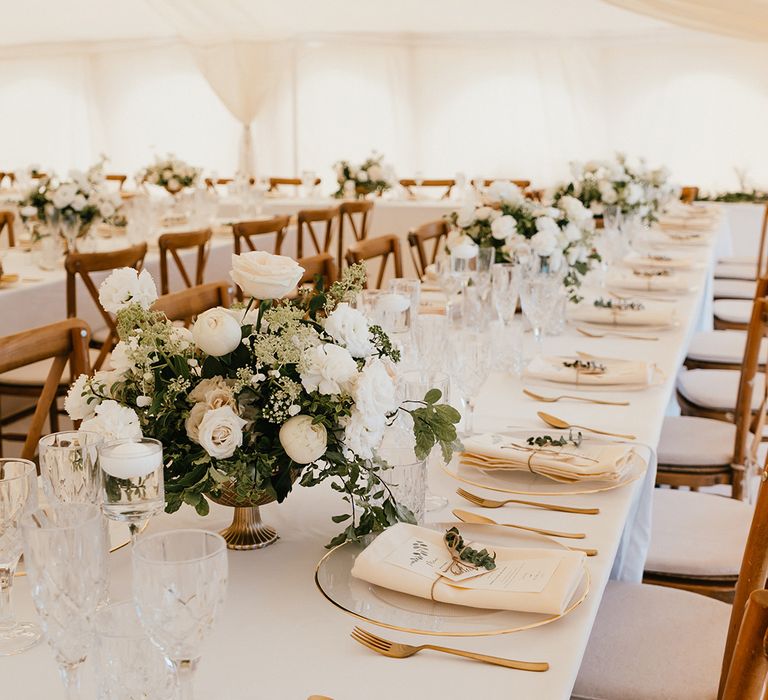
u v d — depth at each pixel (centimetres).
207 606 88
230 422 130
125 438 132
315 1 1050
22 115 1409
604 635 179
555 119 1285
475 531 146
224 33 1112
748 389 283
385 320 210
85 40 1360
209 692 107
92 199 477
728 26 940
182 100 1369
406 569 128
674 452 292
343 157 1345
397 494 144
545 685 109
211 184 865
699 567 220
